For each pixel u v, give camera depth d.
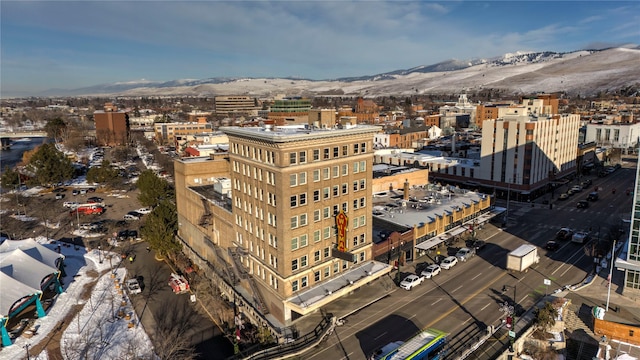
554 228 102.94
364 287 73.12
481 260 84.50
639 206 67.00
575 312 65.06
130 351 58.34
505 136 129.38
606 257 84.00
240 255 69.81
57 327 65.75
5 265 71.00
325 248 64.75
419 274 77.81
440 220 88.62
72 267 89.31
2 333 60.25
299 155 58.75
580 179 156.75
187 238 96.38
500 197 133.62
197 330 64.94
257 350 57.47
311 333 59.38
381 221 88.00
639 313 63.97
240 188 68.12
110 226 115.81
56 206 136.25
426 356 50.69
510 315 63.59
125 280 82.88
